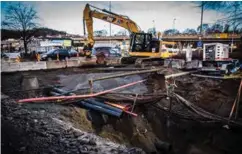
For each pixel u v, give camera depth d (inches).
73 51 968.3
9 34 1172.5
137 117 312.3
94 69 642.2
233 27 726.5
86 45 796.0
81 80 477.4
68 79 486.6
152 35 728.3
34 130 195.9
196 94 387.2
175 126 311.7
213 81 467.2
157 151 287.7
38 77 509.0
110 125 279.7
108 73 562.6
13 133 186.7
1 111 239.6
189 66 632.4
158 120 323.0
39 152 157.9
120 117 284.8
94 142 178.4
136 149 172.2
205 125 301.9
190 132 303.6
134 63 727.1
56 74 564.1
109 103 310.7
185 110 326.0
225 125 290.7
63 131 199.2
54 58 860.0
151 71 510.0
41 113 247.1
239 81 440.8
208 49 619.2
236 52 689.6
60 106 288.0
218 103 350.9
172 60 674.2
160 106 338.0
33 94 347.6
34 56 978.7
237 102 312.3
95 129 260.5
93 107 293.7
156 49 719.1
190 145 295.9
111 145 177.2
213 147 286.8
